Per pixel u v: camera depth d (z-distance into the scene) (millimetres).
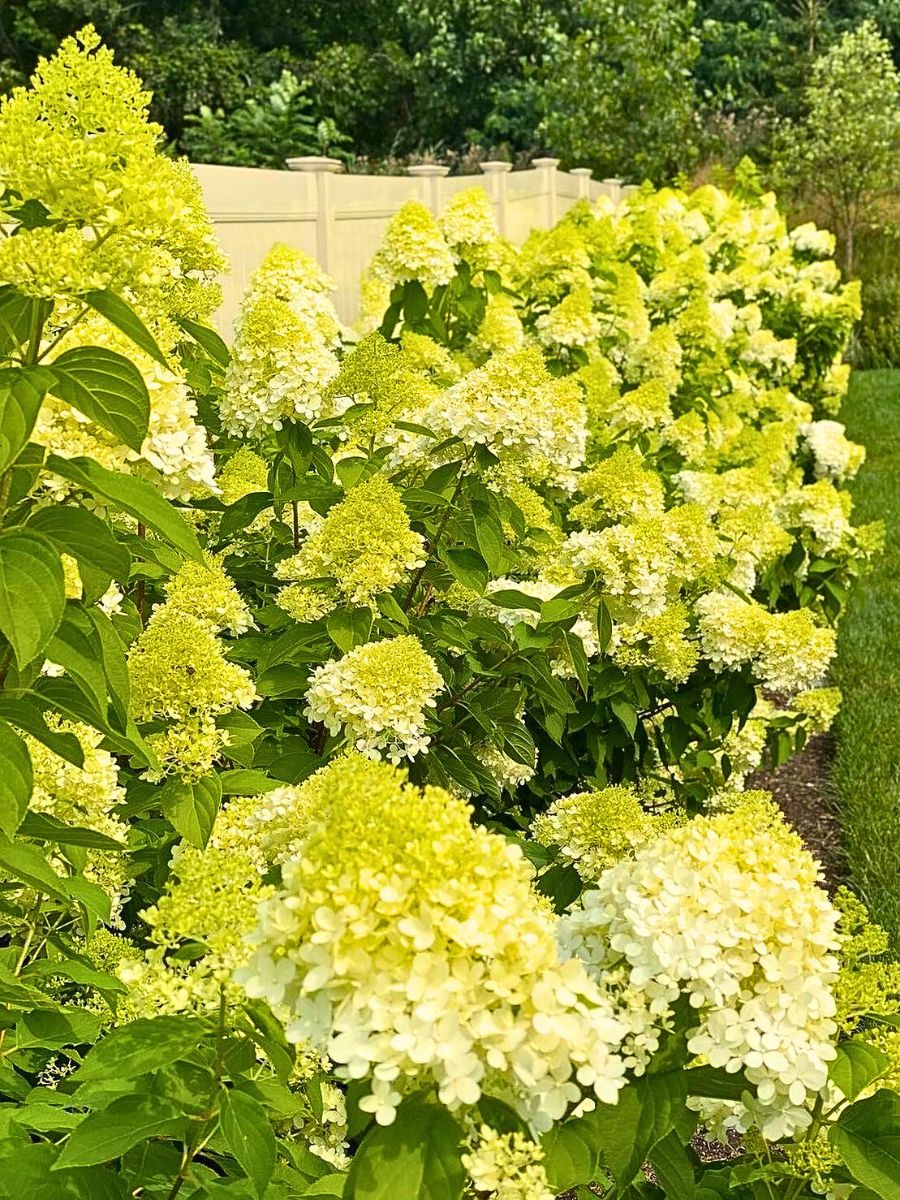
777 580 5539
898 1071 1830
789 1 35938
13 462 1729
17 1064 2096
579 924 1857
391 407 3475
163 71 25156
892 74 21281
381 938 1421
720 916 1729
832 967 1735
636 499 3715
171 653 2377
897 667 7230
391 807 1475
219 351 3559
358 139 30188
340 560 2883
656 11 21750
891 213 21172
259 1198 1633
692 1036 1762
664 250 9234
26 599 1659
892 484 11375
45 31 24547
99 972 2088
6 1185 1637
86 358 1732
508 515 3289
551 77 22781
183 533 1786
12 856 1877
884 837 5277
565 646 3436
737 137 26438
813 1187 1806
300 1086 2213
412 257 5082
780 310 10219
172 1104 1653
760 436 5973
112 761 2389
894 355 18219
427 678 2689
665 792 4359
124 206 1737
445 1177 1393
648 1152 1738
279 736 3213
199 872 1649
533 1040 1435
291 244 7504
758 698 5016
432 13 30109
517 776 3553
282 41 30422
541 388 3172
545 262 6520
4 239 1771
